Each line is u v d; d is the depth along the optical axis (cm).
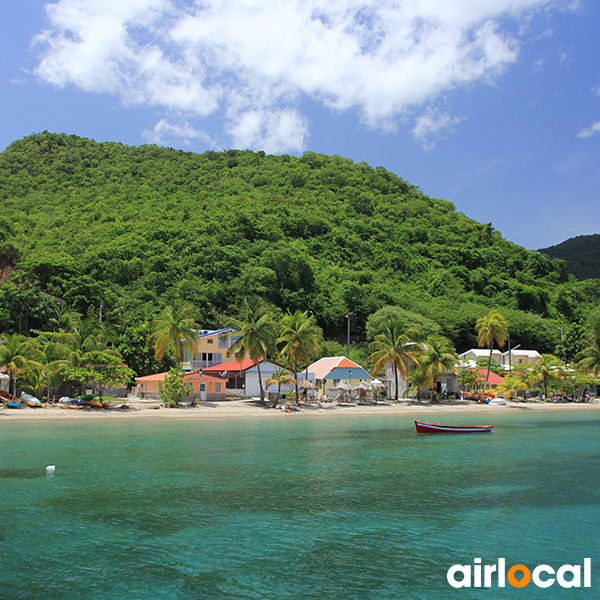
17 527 2017
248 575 1617
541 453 3778
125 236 12625
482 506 2367
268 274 11194
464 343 12356
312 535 1966
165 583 1557
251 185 19000
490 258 16812
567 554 1825
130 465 3164
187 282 10562
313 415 6066
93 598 1459
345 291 11962
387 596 1496
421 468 3198
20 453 3484
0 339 6544
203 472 3005
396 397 7488
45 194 17500
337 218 16588
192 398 6675
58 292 9494
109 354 5759
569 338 11200
